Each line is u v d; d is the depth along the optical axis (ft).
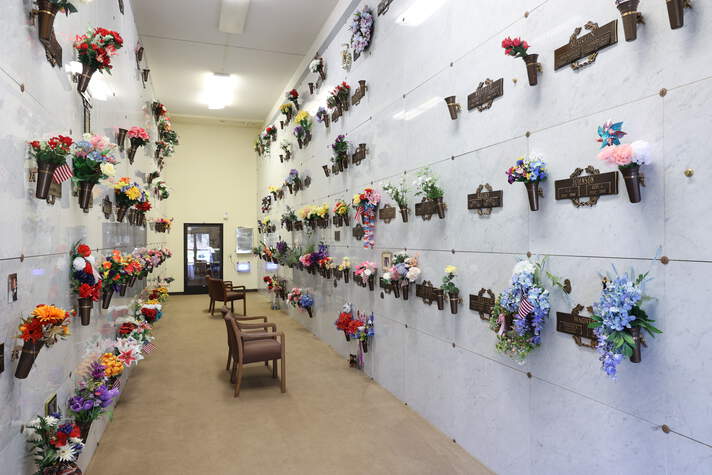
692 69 4.62
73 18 7.29
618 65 5.45
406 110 11.08
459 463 8.27
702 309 4.53
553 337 6.49
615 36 5.47
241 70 23.79
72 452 5.33
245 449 9.00
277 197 27.37
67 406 6.91
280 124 27.37
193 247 34.45
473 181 8.39
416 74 10.58
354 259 14.89
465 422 8.73
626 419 5.34
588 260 5.89
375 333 13.20
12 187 4.80
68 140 5.46
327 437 9.51
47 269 6.01
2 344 4.50
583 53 5.91
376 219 13.04
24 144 5.17
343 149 14.65
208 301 30.55
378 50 12.78
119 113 11.81
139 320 13.55
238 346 12.21
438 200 9.39
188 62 22.70
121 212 10.98
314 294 20.18
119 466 8.31
